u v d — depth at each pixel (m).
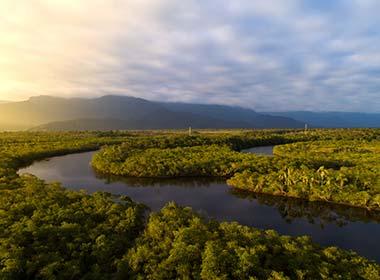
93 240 39.78
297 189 65.50
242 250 34.97
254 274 32.50
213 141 144.62
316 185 65.44
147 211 54.25
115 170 88.88
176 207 50.38
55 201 51.97
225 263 33.19
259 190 69.56
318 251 37.19
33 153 114.31
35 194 55.59
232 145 142.75
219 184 81.00
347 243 48.34
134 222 45.56
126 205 52.62
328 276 32.38
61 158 118.12
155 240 40.38
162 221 44.41
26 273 32.59
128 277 34.31
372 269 33.53
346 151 118.44
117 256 37.94
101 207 49.62
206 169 85.06
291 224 55.91
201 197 70.25
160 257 35.97
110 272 35.41
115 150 107.38
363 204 59.78
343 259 35.41
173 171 84.69
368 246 47.28
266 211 62.03
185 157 96.50
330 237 50.47
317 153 115.62
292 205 65.75
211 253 34.09
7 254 33.75
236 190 74.00
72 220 44.41
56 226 41.47
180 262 34.12
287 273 33.31
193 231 39.78
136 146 124.62
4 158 97.62
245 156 96.56
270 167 82.62
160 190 75.88
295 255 35.50
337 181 66.06
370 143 143.50
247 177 74.12
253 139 165.00
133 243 40.81
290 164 83.19
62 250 37.31
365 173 72.44
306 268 33.47
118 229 43.19
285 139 177.12
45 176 89.25
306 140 175.75
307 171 71.00
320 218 59.31
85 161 112.06
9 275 31.06
